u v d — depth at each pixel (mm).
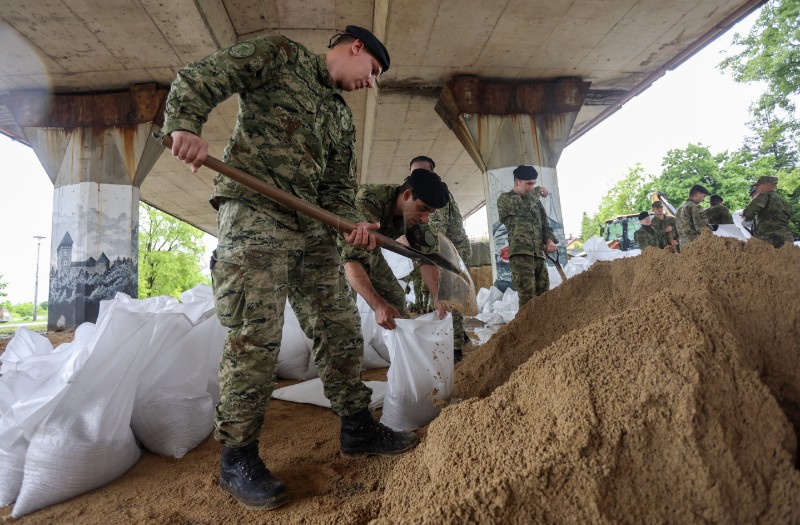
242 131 1708
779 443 1098
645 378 1201
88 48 8812
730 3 7777
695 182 23219
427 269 2504
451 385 2252
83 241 10039
